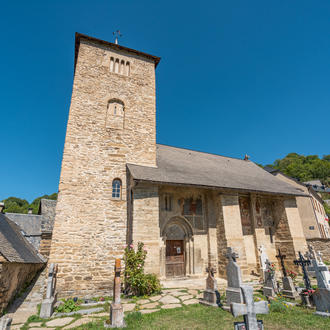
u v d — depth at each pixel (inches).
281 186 661.3
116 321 232.5
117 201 468.8
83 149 482.0
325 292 254.5
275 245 614.5
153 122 583.2
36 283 450.9
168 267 479.8
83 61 561.3
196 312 268.4
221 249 506.9
